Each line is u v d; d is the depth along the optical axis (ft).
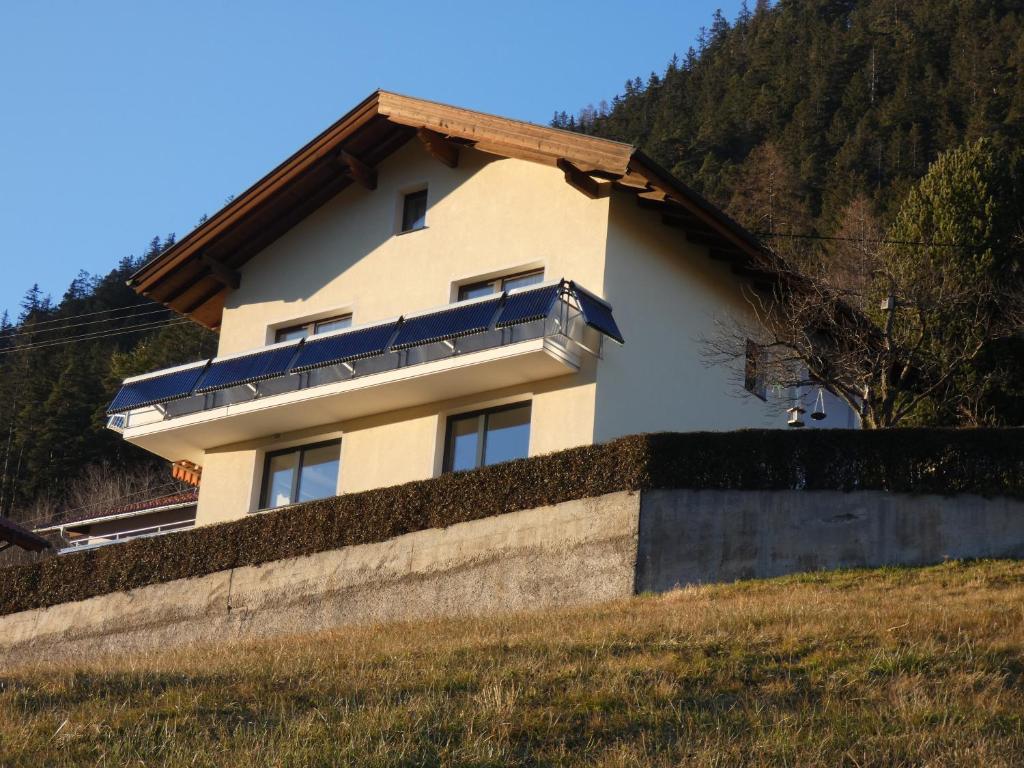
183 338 235.61
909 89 264.72
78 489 225.35
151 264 111.65
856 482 80.43
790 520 80.12
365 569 91.15
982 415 123.13
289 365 100.27
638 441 82.89
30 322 286.05
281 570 95.30
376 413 101.55
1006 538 78.07
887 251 131.23
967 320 123.65
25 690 56.29
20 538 112.57
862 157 241.55
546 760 45.62
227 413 103.76
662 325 97.96
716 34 409.69
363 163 107.86
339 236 109.29
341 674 57.52
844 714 48.26
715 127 287.48
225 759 46.06
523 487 86.38
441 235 103.55
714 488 81.30
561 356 90.38
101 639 102.47
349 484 101.19
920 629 59.31
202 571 99.09
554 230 97.66
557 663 56.39
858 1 374.63
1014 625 60.03
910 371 115.24
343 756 45.73
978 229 136.05
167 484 225.56
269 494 107.14
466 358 92.32
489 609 84.64
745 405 104.63
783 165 244.83
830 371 106.42
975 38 282.77
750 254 102.01
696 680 53.36
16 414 238.27
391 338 95.76
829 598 69.31
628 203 97.60
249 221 110.01
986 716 47.62
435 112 100.94
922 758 44.09
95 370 243.81
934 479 79.71
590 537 82.74
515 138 97.55
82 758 47.32
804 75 304.09
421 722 49.03
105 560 104.99
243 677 57.77
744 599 71.82
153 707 52.90
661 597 77.36
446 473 93.97
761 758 44.09
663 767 43.91
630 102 356.38
